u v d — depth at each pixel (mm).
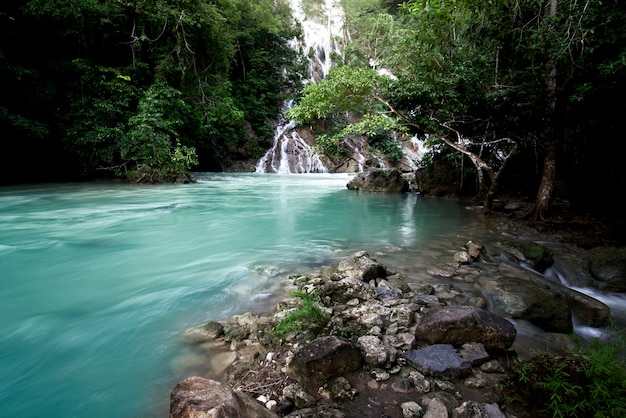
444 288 3812
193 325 3084
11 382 2340
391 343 2635
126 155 15227
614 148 8188
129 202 10328
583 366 2119
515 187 11258
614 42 5375
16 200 10109
